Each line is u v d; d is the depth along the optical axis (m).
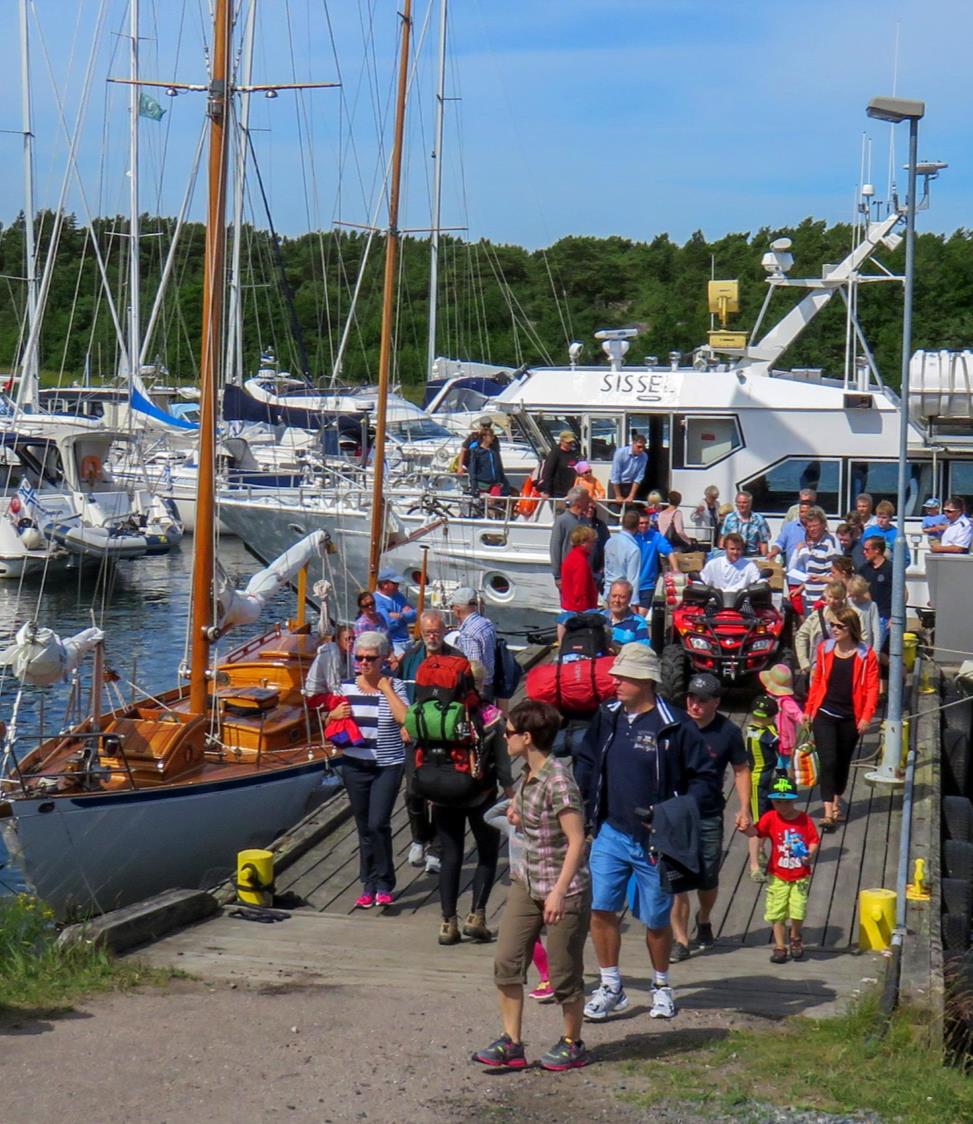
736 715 13.59
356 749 9.48
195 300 55.69
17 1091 5.89
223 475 23.09
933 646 15.75
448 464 27.25
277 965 8.12
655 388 19.06
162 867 11.68
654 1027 6.95
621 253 74.44
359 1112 5.73
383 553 20.12
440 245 60.28
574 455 19.28
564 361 62.34
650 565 14.59
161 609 30.69
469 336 56.38
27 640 11.30
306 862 10.42
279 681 13.73
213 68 12.80
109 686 15.14
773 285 20.05
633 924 9.44
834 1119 5.70
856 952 8.62
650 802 6.89
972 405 17.91
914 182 11.58
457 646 11.01
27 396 39.84
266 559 22.59
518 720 6.32
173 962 8.16
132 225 41.19
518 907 6.30
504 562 19.39
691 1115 5.73
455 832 8.68
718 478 18.88
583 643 9.87
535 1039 6.76
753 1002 7.50
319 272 64.12
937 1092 5.97
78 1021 6.86
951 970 7.67
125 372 43.56
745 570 14.02
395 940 8.76
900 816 11.20
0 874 12.52
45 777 11.24
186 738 12.19
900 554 11.87
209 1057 6.36
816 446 18.55
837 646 10.79
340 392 41.03
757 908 9.52
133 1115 5.65
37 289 44.84
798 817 8.29
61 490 36.16
